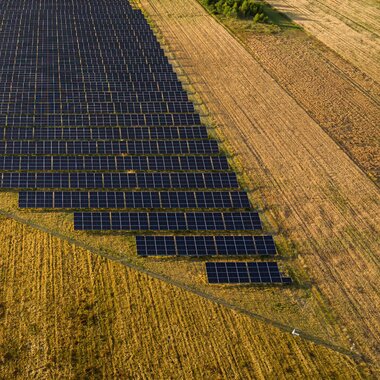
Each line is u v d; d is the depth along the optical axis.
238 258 40.66
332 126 60.88
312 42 85.88
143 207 44.25
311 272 39.97
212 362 32.16
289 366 32.41
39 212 43.03
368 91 70.50
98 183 46.16
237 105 63.47
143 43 78.44
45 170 47.34
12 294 35.31
